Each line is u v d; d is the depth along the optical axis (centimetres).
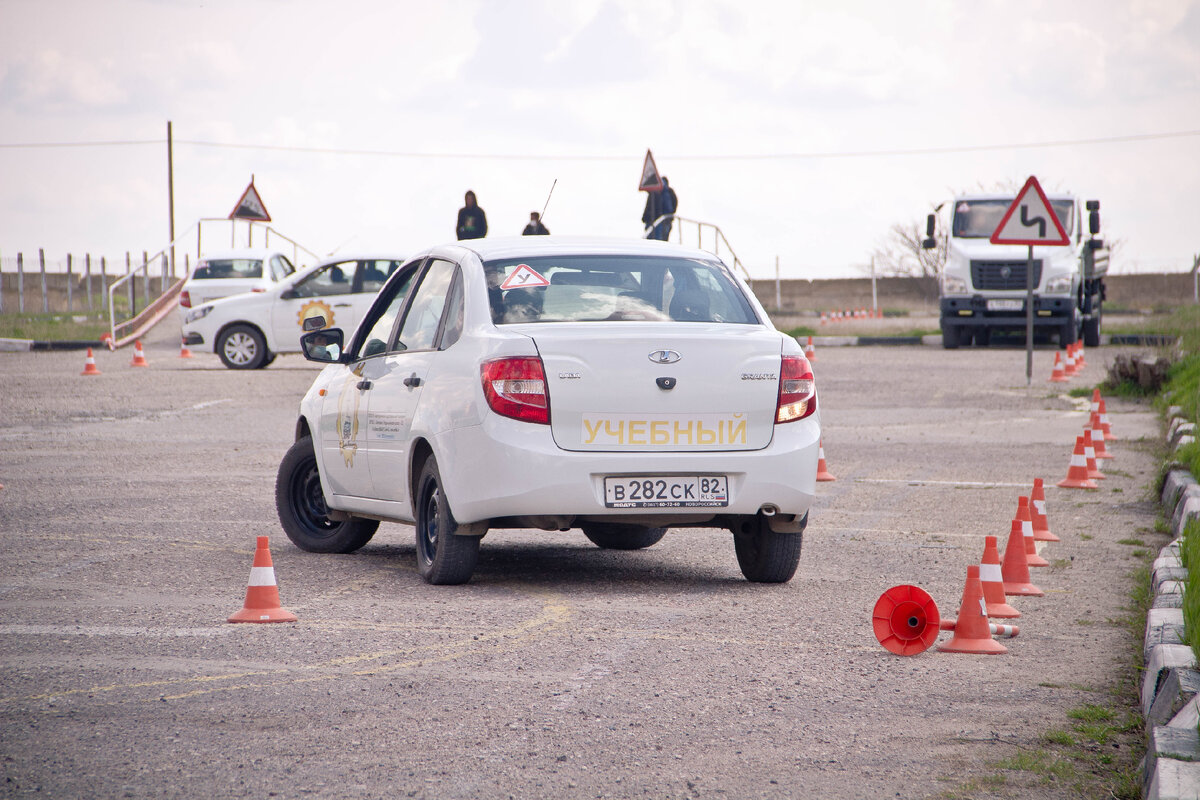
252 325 9419
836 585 2981
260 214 13262
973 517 3997
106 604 2662
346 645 2319
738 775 1661
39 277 17500
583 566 3256
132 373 9125
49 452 5444
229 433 6106
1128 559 3356
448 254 3114
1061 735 1827
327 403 3384
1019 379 8506
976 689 2086
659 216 10669
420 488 2947
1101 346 12019
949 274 11256
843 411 7044
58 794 1557
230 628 2447
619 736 1809
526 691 2028
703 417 2734
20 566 3092
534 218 8425
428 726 1842
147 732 1802
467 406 2728
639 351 2709
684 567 3259
